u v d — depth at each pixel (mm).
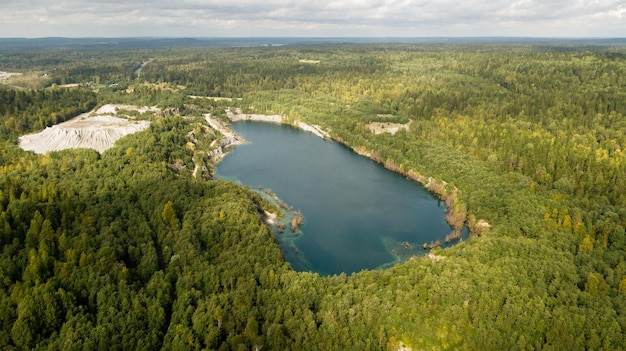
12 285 94062
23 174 155125
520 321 92562
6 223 108688
